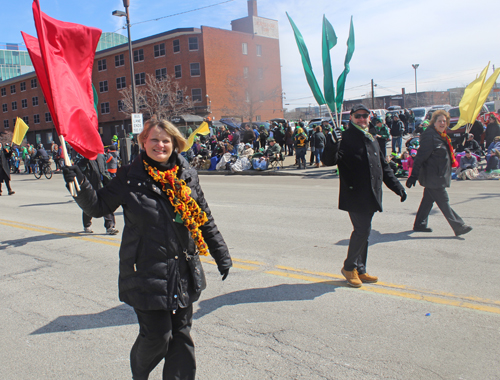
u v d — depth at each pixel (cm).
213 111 5144
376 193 440
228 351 339
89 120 318
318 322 382
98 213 253
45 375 320
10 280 541
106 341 370
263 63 5794
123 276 251
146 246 245
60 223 910
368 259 553
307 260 564
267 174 1778
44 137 6322
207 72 5075
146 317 246
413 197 1003
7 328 402
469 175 1249
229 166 1938
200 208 272
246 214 901
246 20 5709
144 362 256
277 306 421
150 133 256
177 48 5031
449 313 386
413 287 451
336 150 427
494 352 319
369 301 422
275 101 6012
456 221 624
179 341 259
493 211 796
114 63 5484
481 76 1177
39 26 276
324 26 923
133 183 250
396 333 354
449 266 510
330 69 909
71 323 408
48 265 598
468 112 1209
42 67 304
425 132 623
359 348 333
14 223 933
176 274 247
